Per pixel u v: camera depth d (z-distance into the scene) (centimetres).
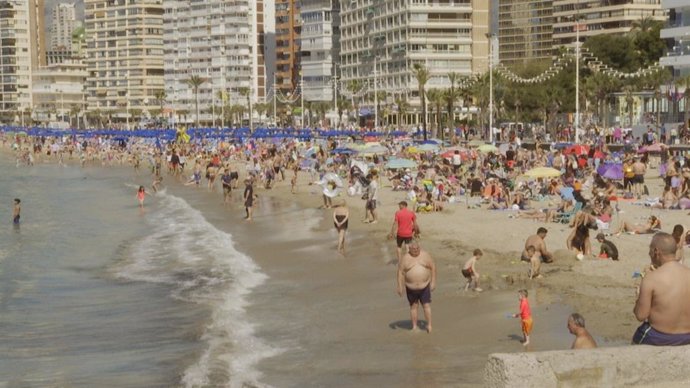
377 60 17400
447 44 16238
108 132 15225
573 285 2270
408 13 16138
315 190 5947
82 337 1975
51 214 5453
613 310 1955
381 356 1652
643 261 2536
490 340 1742
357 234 3638
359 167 5688
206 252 3347
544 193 4575
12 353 1827
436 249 3050
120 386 1524
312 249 3288
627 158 5291
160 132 14162
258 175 6869
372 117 17350
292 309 2177
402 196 5066
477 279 2288
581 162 5641
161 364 1666
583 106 12294
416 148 6944
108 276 2919
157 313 2225
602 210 3284
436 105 14488
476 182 4697
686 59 8212
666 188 3984
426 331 1850
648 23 13638
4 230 4562
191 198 6062
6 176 10031
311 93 19712
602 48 12119
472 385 1416
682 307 911
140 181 8369
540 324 1858
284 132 12725
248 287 2544
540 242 2577
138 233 4212
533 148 8762
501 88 12850
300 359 1650
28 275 3006
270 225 4175
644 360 896
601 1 18162
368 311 2112
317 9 19550
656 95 8975
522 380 878
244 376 1529
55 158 13488
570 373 885
